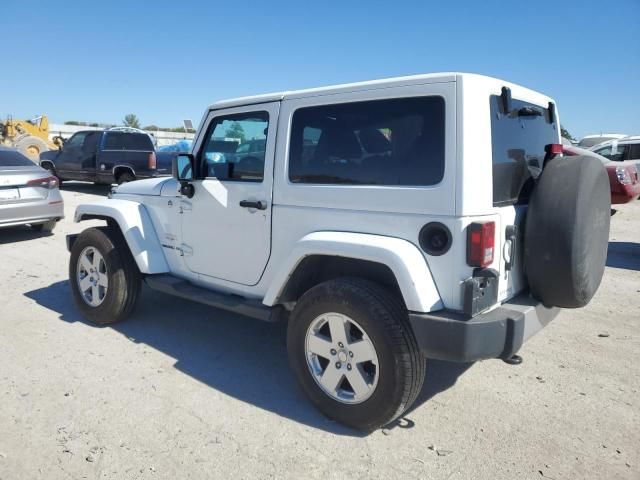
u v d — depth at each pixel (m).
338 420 3.16
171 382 3.73
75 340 4.49
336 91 3.22
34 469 2.74
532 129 3.44
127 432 3.08
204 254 4.11
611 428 3.15
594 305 5.50
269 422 3.21
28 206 8.34
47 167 16.61
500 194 2.99
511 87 3.10
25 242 8.74
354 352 3.02
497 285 2.82
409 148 2.88
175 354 4.23
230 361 4.12
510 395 3.56
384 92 2.99
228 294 4.02
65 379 3.74
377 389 2.93
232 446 2.96
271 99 3.57
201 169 4.09
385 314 2.86
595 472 2.74
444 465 2.79
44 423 3.16
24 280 6.45
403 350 2.84
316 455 2.88
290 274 3.31
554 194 2.88
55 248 8.30
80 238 4.84
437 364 4.07
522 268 3.14
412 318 2.76
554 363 4.07
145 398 3.49
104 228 4.82
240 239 3.79
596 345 4.42
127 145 15.04
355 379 3.04
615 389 3.65
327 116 3.26
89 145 15.30
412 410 3.37
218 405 3.42
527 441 3.02
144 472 2.72
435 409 3.38
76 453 2.87
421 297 2.73
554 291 2.95
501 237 2.90
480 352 2.69
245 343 4.50
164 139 39.47
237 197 3.76
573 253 2.82
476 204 2.71
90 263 4.84
